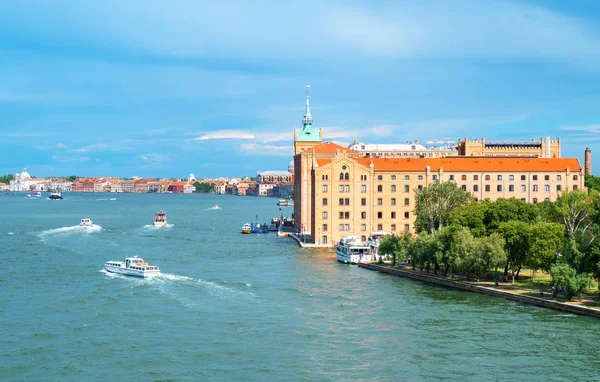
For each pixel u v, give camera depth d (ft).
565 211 497.46
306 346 315.78
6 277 492.95
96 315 372.58
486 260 438.81
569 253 399.03
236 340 325.21
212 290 444.14
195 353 305.12
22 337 328.29
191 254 649.61
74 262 577.84
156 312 379.55
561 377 276.62
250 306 395.75
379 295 428.15
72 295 425.28
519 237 440.45
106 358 298.15
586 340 323.57
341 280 486.38
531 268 446.19
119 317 368.07
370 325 352.49
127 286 457.68
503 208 501.97
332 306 395.96
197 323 356.18
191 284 466.29
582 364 290.97
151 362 293.02
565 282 385.91
